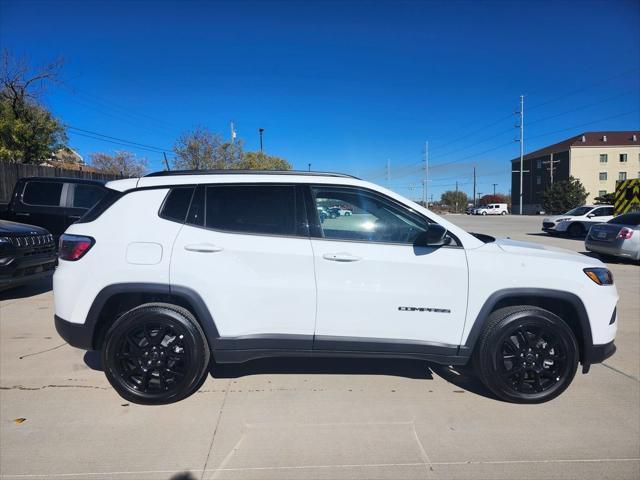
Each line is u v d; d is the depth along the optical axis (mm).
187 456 3154
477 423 3613
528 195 98312
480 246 3898
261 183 3893
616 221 13148
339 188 3918
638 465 3078
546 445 3307
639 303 7762
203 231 3793
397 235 3865
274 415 3713
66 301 3805
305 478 2928
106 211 3883
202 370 3865
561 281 3818
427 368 4703
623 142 85625
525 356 3844
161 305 3805
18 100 20688
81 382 4277
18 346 5203
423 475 2963
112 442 3311
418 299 3777
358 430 3502
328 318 3771
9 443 3289
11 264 6648
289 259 3736
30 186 10211
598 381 4418
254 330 3770
